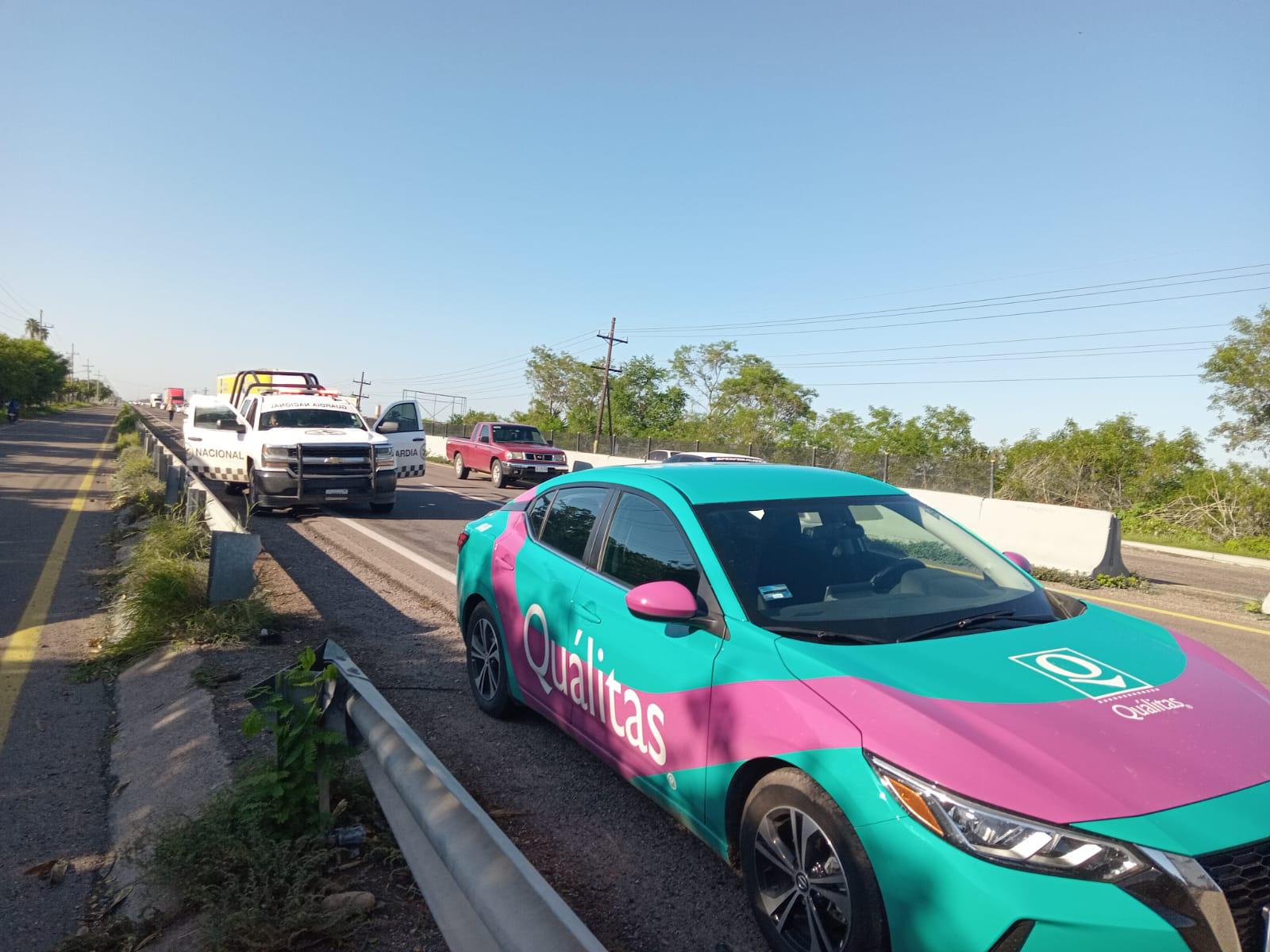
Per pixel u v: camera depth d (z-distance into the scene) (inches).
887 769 91.7
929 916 85.6
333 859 127.3
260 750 160.4
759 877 109.5
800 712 103.3
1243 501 919.0
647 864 133.0
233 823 125.6
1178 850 81.0
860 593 130.7
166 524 352.5
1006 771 87.7
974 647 115.9
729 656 118.1
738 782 113.7
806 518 145.8
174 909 118.2
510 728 188.5
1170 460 1069.1
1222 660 125.3
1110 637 124.8
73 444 1336.1
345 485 556.7
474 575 200.7
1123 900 79.5
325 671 129.1
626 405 2453.2
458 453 1047.0
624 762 138.9
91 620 285.0
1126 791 86.3
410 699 206.8
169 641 242.2
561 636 159.2
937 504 568.7
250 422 625.9
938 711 97.3
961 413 1585.9
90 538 447.2
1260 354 1037.8
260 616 255.6
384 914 116.9
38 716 198.5
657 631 132.0
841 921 96.7
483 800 153.4
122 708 205.3
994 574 146.5
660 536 145.5
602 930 115.4
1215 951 78.9
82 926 120.1
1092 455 1101.7
